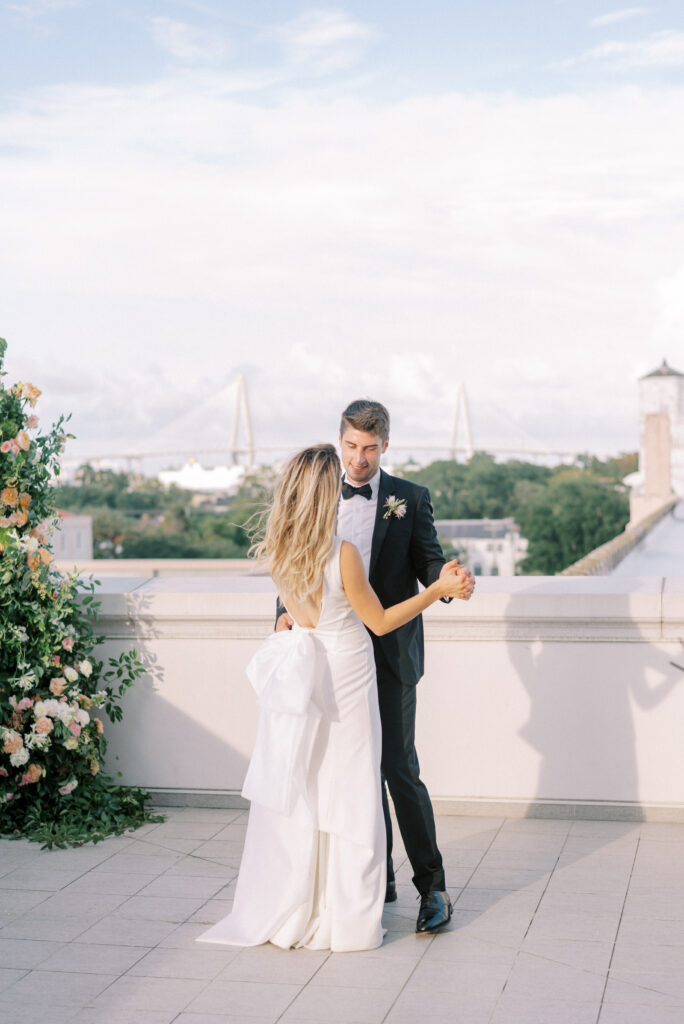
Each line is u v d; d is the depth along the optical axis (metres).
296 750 3.11
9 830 4.29
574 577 4.52
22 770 4.39
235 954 3.14
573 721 4.25
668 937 3.16
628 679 4.21
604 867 3.74
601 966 2.99
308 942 3.18
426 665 4.35
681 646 4.15
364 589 3.10
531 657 4.27
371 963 3.06
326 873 3.18
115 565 21.66
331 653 3.16
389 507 3.32
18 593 4.39
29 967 3.07
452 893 3.54
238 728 4.55
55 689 4.32
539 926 3.27
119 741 4.64
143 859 3.96
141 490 84.25
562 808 4.28
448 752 4.36
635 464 78.38
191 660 4.57
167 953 3.15
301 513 3.07
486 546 75.19
